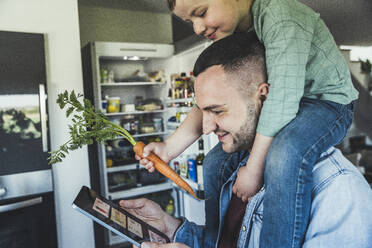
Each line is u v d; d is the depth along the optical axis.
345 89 0.88
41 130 2.15
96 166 3.08
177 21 3.47
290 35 0.80
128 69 3.30
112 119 3.14
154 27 3.57
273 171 0.69
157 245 0.68
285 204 0.66
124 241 2.90
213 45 0.69
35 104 2.14
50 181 2.18
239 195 0.81
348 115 0.86
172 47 3.08
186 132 1.08
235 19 0.97
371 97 2.98
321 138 0.72
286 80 0.75
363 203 0.57
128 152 3.17
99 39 3.29
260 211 0.75
